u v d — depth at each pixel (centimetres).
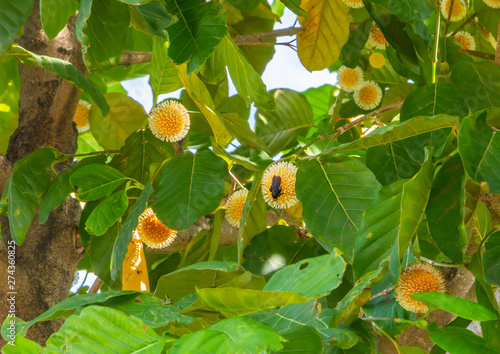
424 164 107
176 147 145
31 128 139
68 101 138
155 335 98
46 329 130
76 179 125
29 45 139
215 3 119
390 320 111
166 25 117
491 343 108
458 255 108
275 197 121
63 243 135
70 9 124
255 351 94
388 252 109
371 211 110
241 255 128
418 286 106
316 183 120
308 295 98
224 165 124
